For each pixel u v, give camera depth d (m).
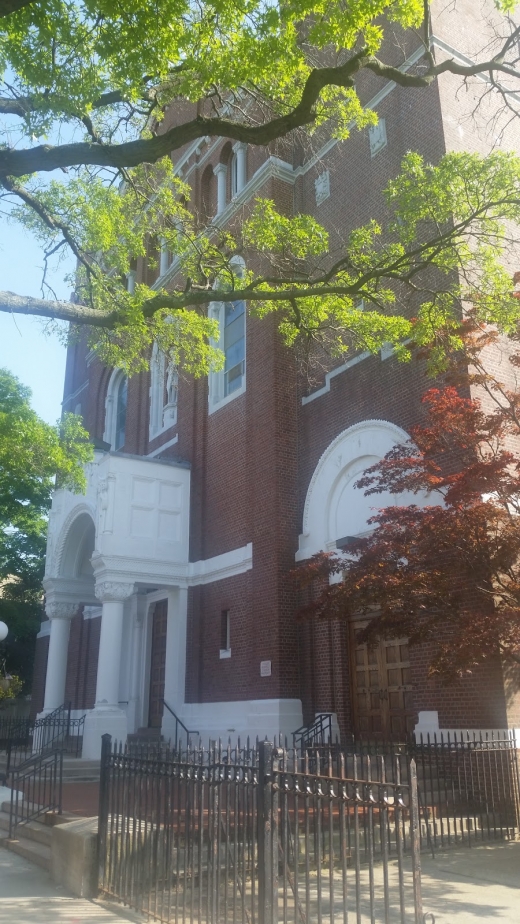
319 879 5.29
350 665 15.80
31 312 9.28
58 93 8.80
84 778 15.68
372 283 13.22
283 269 12.55
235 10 8.66
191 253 13.98
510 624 9.30
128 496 19.83
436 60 16.23
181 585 20.11
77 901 7.52
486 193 10.88
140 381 26.09
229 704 17.81
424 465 11.19
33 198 11.20
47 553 24.22
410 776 4.92
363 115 11.72
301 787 5.76
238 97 12.62
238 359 20.70
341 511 16.39
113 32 8.30
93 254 14.46
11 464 16.91
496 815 11.10
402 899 4.76
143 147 8.77
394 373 15.61
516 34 10.67
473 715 12.30
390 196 11.37
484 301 11.06
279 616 16.67
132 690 22.42
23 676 35.03
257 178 20.64
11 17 7.95
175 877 6.86
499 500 10.35
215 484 20.17
